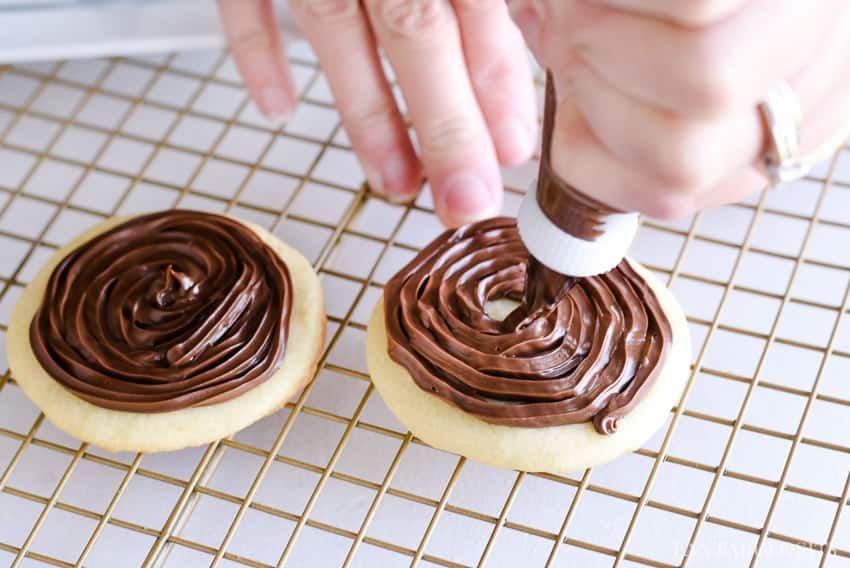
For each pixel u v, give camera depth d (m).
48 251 0.49
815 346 0.45
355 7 0.46
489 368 0.43
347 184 0.51
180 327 0.44
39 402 0.44
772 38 0.32
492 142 0.48
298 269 0.46
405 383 0.44
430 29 0.45
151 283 0.45
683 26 0.32
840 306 0.46
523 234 0.37
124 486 0.43
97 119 0.53
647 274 0.46
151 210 0.50
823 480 0.44
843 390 0.46
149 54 0.55
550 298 0.39
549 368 0.43
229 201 0.50
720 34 0.32
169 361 0.44
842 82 0.34
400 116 0.48
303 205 0.50
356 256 0.49
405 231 0.49
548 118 0.35
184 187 0.51
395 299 0.45
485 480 0.44
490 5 0.47
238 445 0.44
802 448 0.44
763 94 0.33
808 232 0.47
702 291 0.48
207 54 0.55
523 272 0.45
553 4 0.33
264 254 0.46
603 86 0.33
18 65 0.54
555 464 0.43
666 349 0.44
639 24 0.32
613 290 0.44
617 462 0.44
